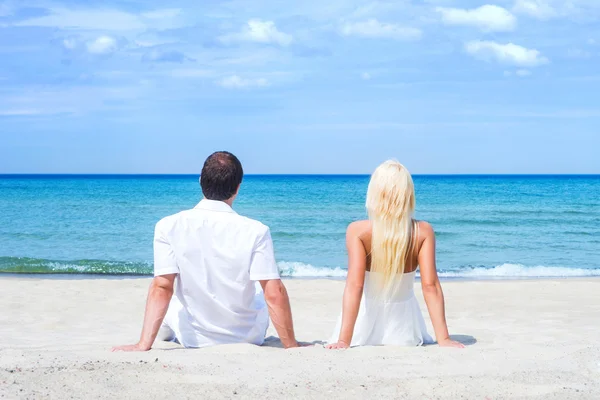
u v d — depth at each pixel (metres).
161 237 3.88
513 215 31.28
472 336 5.38
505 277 12.80
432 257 4.12
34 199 43.94
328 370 3.15
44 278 11.90
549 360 3.45
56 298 8.52
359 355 3.56
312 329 6.31
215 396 2.68
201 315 4.02
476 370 3.20
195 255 3.89
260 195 50.03
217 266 3.91
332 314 7.58
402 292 4.25
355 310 4.08
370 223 4.16
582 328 6.23
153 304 3.86
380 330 4.29
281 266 13.98
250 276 3.92
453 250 19.17
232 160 3.93
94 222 27.00
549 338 5.34
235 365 3.22
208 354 3.51
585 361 3.39
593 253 18.44
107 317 7.15
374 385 2.86
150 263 14.20
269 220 29.00
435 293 4.10
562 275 13.24
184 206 37.16
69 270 12.95
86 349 3.91
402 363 3.35
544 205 37.75
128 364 3.14
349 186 71.62
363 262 4.13
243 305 4.04
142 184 81.06
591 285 10.32
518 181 98.88
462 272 13.61
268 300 3.93
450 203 39.84
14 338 5.50
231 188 3.94
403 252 4.11
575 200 42.38
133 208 35.75
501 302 8.55
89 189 62.84
